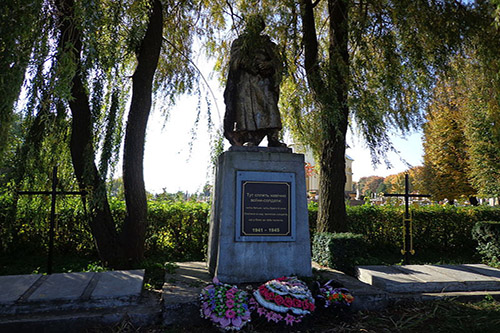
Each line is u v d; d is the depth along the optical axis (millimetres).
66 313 3916
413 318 4207
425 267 5887
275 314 3764
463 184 24859
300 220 4984
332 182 7926
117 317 3895
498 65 6895
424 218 9930
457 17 7277
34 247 7625
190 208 8414
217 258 4703
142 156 6738
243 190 4848
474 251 9828
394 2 7133
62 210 7641
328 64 7168
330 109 6820
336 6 8094
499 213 10242
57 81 4355
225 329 3715
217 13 9000
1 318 3752
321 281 4590
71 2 5535
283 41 7797
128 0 6152
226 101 5633
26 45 4457
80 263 7055
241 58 5387
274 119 5336
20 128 5836
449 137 24875
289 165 5074
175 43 8523
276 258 4801
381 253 9391
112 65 5773
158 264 6367
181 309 3932
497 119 7520
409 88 7387
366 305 4496
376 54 8016
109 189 6320
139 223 6562
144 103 6719
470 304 4660
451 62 7781
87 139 6227
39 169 6125
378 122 6820
